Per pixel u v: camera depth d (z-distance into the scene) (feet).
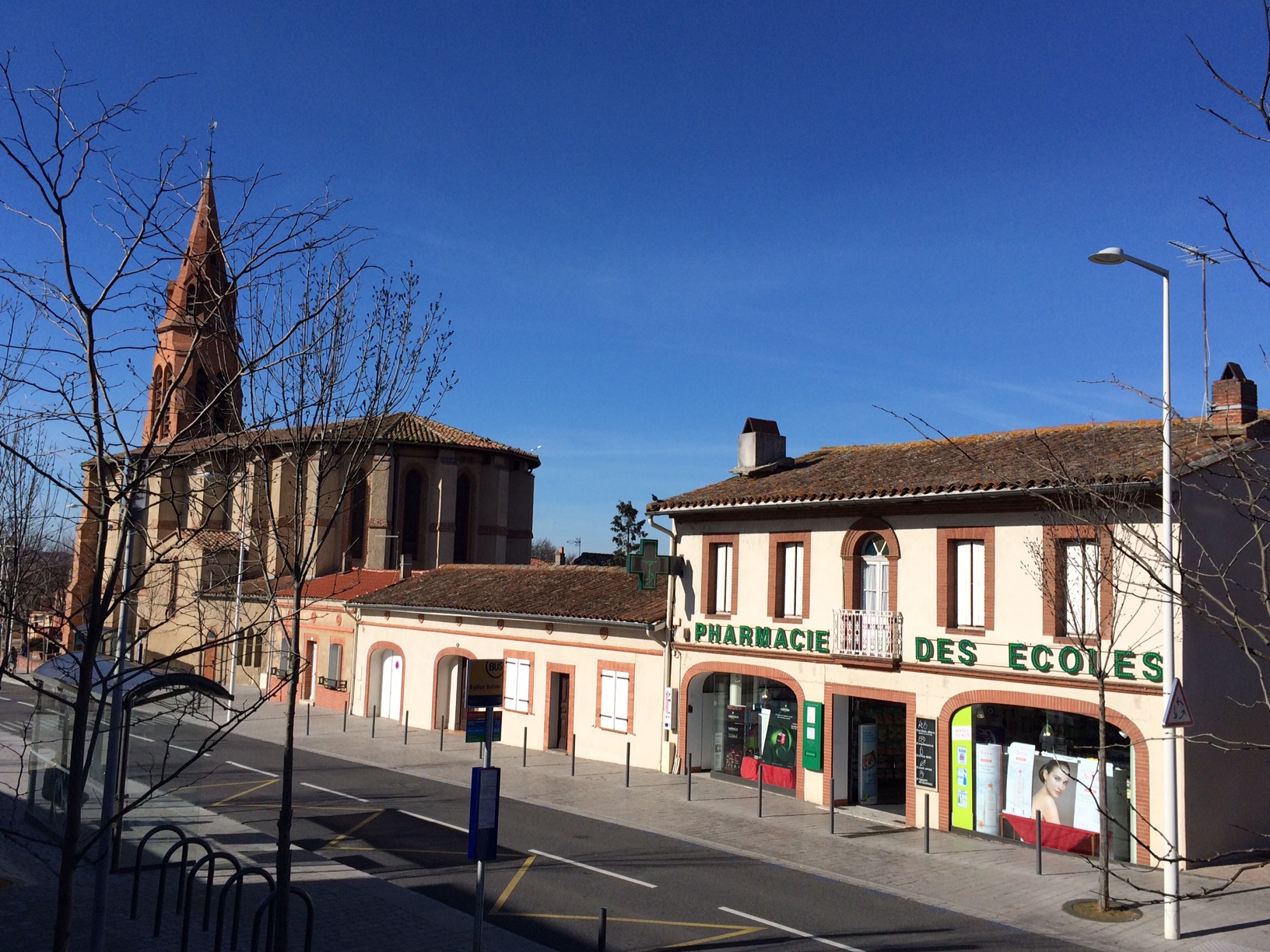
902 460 73.87
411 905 44.24
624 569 100.07
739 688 80.59
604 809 67.87
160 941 38.01
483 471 177.27
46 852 50.19
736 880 50.60
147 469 24.43
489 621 101.19
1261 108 15.99
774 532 75.25
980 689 60.54
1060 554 57.82
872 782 71.20
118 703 36.50
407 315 37.58
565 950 39.22
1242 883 50.16
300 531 35.73
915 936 42.09
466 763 86.17
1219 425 56.34
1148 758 53.01
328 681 123.85
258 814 62.54
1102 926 43.86
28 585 41.70
